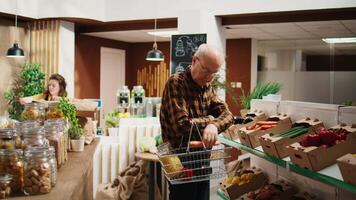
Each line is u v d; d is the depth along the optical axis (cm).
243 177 312
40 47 710
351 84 826
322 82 849
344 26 642
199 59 207
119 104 529
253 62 864
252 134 256
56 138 192
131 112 519
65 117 251
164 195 438
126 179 433
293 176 283
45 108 246
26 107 234
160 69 975
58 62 700
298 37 815
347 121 225
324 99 851
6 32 675
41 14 676
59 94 459
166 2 645
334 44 847
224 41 651
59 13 663
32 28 713
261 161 334
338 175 178
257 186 307
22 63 704
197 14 604
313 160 188
